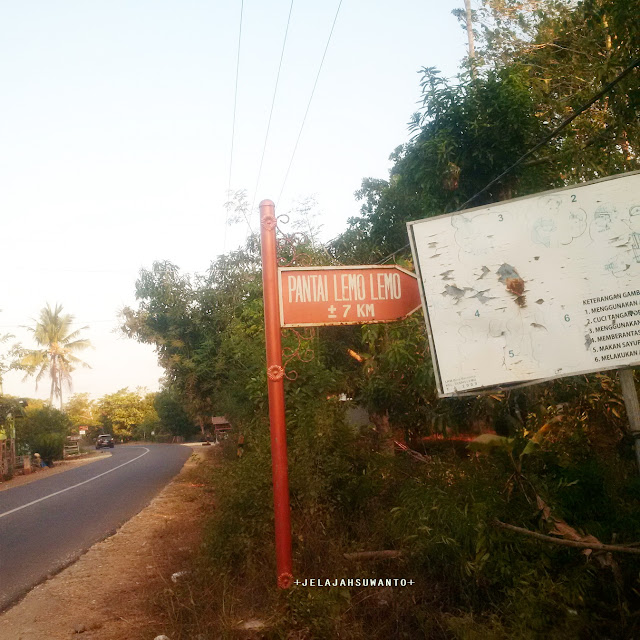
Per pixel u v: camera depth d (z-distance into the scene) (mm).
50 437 37344
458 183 8188
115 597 6488
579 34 10461
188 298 20453
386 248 12148
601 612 4445
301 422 7074
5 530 11367
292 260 6051
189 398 22391
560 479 5164
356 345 10977
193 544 8227
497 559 4715
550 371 4996
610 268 4996
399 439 8648
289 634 4613
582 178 8531
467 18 14125
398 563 5516
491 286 5188
